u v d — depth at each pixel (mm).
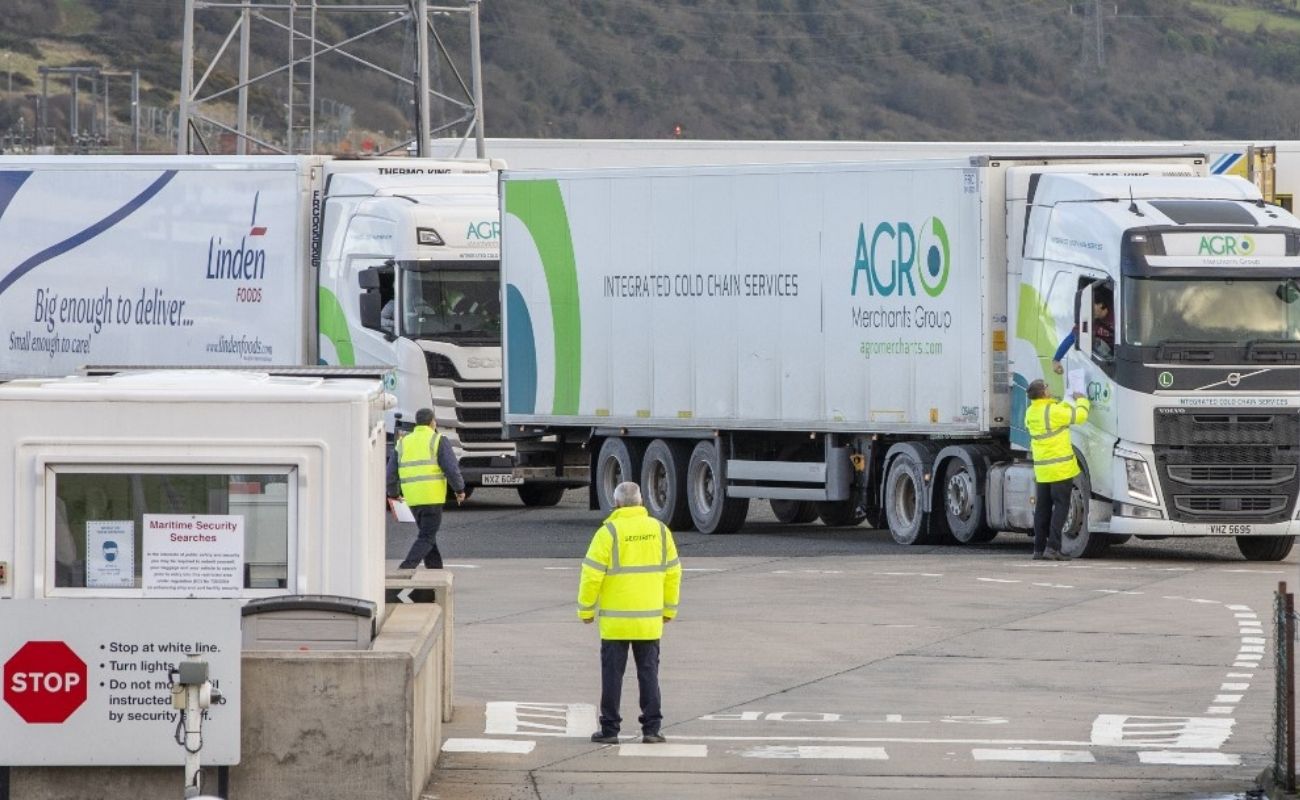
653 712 42094
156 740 32656
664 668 51500
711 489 89312
